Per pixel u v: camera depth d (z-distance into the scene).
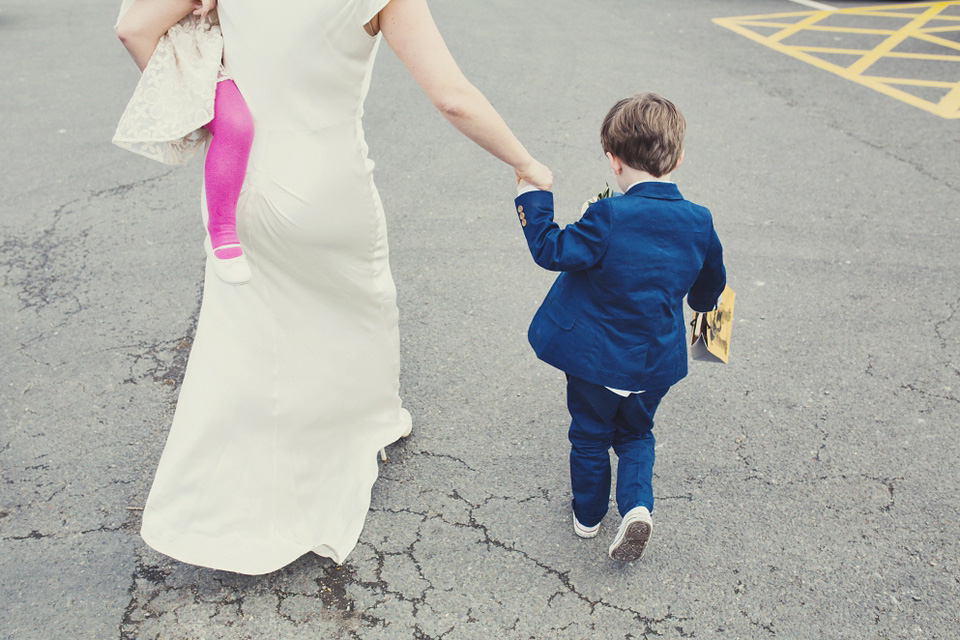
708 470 3.14
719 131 6.16
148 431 3.33
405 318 4.03
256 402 2.50
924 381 3.62
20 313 4.04
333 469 2.79
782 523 2.92
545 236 2.24
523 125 6.20
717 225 4.85
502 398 3.52
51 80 7.23
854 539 2.85
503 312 4.09
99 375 3.64
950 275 4.39
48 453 3.20
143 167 5.57
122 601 2.61
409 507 2.98
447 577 2.71
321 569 2.73
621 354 2.35
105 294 4.20
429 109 6.54
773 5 10.23
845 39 8.73
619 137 2.25
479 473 3.13
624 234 2.23
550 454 3.23
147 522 2.53
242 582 2.68
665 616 2.59
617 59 7.79
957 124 6.40
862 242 4.70
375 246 2.51
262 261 2.35
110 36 8.62
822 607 2.61
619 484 2.56
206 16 2.16
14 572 2.70
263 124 2.17
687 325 3.90
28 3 10.10
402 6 2.01
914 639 2.50
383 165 5.58
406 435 3.28
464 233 4.78
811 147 5.93
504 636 2.52
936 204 5.14
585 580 2.71
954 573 2.72
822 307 4.12
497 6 9.65
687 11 9.73
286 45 2.05
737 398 3.51
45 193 5.19
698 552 2.81
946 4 10.48
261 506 2.61
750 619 2.57
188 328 3.96
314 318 2.52
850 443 3.27
